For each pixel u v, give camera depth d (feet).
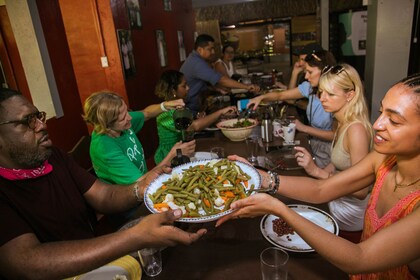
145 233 3.09
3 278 3.14
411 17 12.32
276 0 27.12
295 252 3.59
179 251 3.84
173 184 4.14
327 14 23.68
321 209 4.49
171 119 8.02
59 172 4.44
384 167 3.42
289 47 28.78
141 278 3.48
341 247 2.72
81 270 3.04
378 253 2.62
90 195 4.78
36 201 4.06
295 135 7.81
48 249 3.10
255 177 4.18
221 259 3.64
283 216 3.12
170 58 18.74
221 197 3.89
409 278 2.97
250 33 28.96
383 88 13.43
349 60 24.08
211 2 25.44
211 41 11.89
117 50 11.54
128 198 4.63
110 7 11.06
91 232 4.84
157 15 16.49
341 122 5.77
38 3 9.41
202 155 6.57
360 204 5.20
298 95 9.53
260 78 16.51
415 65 13.55
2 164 3.82
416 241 2.52
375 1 12.82
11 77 8.97
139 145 7.05
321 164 7.94
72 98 11.27
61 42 10.67
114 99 5.97
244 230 4.14
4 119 3.51
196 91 12.06
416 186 2.93
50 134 9.74
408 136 2.66
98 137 6.02
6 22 8.66
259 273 3.37
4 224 3.23
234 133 7.42
